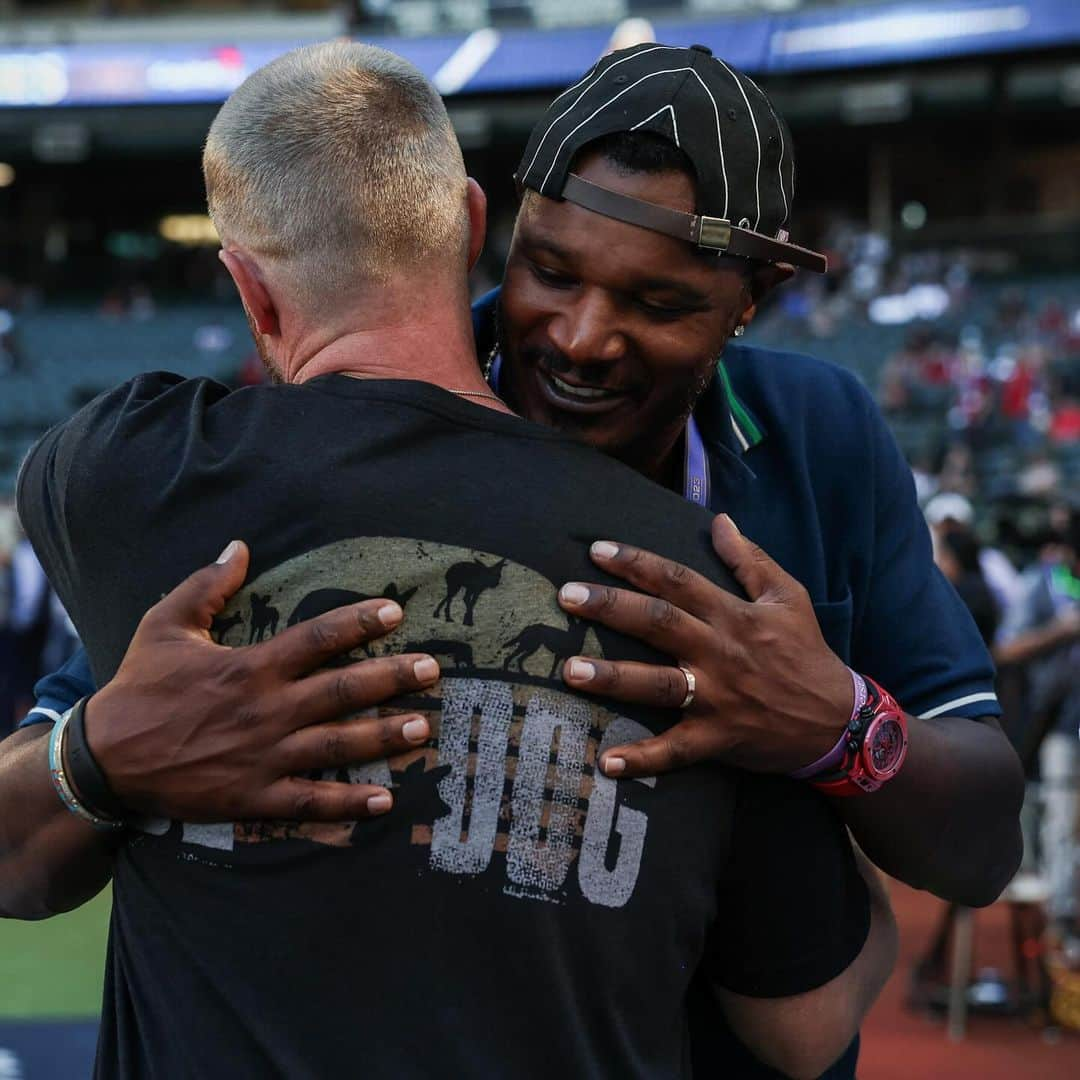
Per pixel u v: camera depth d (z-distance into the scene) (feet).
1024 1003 16.52
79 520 3.96
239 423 3.94
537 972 3.66
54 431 4.29
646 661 3.83
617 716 3.79
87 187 101.45
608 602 3.76
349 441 3.85
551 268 4.04
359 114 4.00
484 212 4.28
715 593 3.88
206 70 84.43
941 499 21.04
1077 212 90.89
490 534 3.79
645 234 3.90
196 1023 3.70
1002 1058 15.23
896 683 4.78
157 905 3.80
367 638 3.67
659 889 3.80
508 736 3.71
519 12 84.33
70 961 17.87
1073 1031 16.21
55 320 82.07
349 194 3.97
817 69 80.79
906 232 84.84
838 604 4.64
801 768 3.99
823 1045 4.25
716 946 4.19
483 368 4.73
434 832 3.66
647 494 4.01
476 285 57.06
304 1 90.38
